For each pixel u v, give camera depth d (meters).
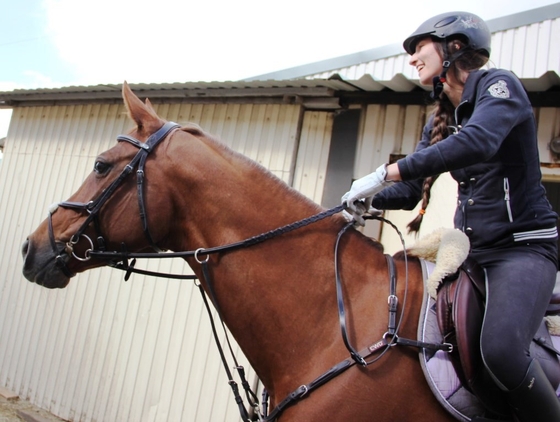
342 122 3.97
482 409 1.39
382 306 1.49
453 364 1.40
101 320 4.91
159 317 4.54
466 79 1.63
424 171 1.40
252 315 1.58
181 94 4.66
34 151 5.97
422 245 1.63
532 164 1.52
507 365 1.30
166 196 1.69
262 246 1.60
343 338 1.44
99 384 4.76
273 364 1.56
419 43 1.72
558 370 1.44
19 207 5.92
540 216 1.51
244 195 1.66
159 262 4.65
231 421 3.93
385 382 1.39
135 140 1.73
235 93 4.32
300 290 1.56
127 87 1.77
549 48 5.29
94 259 1.76
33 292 5.57
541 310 1.39
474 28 1.61
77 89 5.20
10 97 6.11
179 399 4.24
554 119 3.21
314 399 1.43
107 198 1.69
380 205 1.91
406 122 3.70
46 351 5.25
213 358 4.16
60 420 4.91
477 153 1.36
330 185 3.91
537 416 1.35
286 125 4.19
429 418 1.39
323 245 1.61
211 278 1.64
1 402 5.18
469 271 1.49
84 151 5.47
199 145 1.72
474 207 1.57
